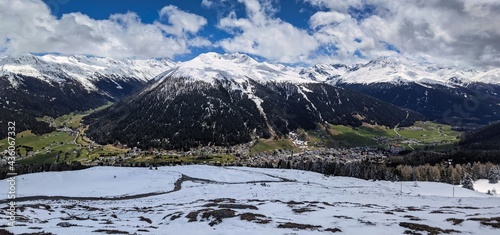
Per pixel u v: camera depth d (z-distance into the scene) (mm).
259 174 177625
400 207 75500
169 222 56094
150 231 45688
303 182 157625
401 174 197375
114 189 132625
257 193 108688
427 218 52312
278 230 44188
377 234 41469
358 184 159500
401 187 152000
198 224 50906
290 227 45812
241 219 52219
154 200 107562
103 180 155750
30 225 52594
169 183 144250
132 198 117688
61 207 92688
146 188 133250
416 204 85938
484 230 43188
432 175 189750
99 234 42125
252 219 51812
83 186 141375
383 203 86500
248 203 78438
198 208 70438
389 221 49062
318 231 43219
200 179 161625
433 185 159375
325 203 78125
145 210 76312
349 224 47219
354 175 194750
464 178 181250
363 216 54531
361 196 105562
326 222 49375
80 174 168500
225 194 110938
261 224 48375
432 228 43781
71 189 134625
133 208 85562
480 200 98688
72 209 87938
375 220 50125
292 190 117125
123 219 63375
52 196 120562
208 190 124062
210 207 70188
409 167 199125
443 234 41312
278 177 171375
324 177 175125
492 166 188125
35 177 160125
